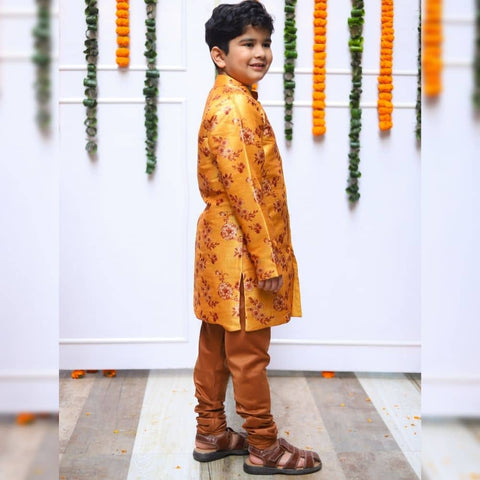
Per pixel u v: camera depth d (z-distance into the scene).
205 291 1.80
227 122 1.67
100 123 2.62
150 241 2.68
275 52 2.58
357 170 2.62
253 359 1.78
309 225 2.66
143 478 1.82
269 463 1.84
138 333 2.71
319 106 2.58
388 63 2.56
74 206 2.65
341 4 2.56
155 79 2.60
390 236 2.67
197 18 2.59
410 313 2.70
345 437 2.12
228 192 1.68
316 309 2.70
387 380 2.69
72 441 2.07
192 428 2.18
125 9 2.55
